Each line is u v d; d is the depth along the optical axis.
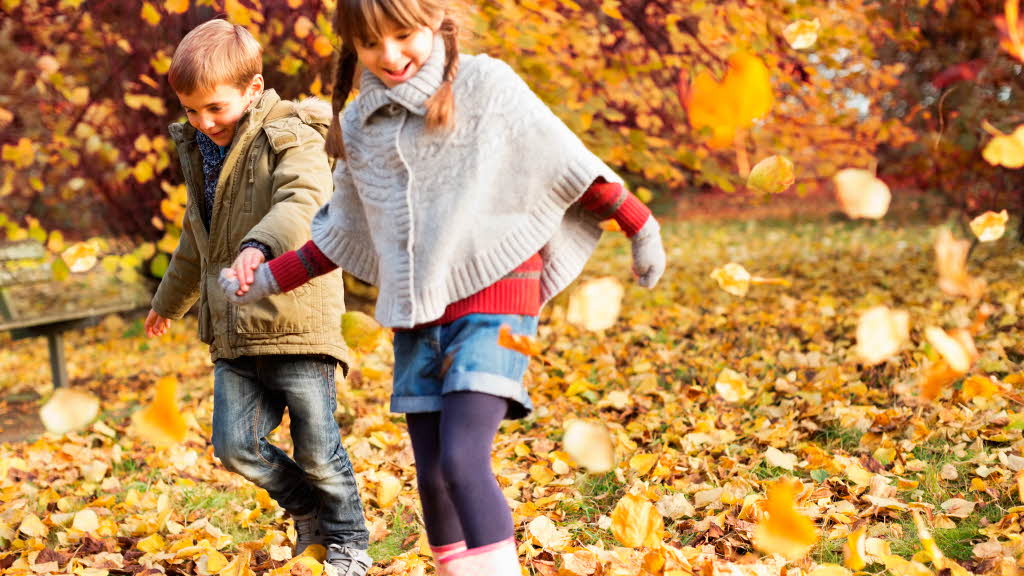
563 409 4.63
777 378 4.74
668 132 6.93
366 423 4.54
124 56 6.74
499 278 1.99
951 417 3.62
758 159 6.77
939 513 2.72
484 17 5.11
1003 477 2.98
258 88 2.69
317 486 2.70
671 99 6.53
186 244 2.85
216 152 2.72
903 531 2.70
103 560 2.88
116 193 7.68
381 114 2.08
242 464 2.63
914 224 13.55
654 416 4.29
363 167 2.10
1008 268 7.95
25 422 5.59
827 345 5.41
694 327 6.71
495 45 5.35
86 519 3.24
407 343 2.12
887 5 7.12
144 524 3.22
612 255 12.84
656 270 2.08
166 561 2.91
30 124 6.76
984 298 6.54
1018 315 5.72
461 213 1.96
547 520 2.78
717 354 5.49
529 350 1.91
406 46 1.96
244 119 2.62
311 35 5.33
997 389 3.57
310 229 2.36
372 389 5.39
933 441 3.49
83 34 6.57
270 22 5.59
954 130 7.57
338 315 2.65
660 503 3.02
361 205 2.20
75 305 6.36
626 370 5.31
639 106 6.56
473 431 1.94
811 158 7.27
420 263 1.98
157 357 7.61
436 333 2.03
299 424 2.63
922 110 8.02
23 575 2.81
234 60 2.55
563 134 1.98
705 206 20.12
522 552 2.70
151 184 7.62
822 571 2.23
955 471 3.11
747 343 5.81
